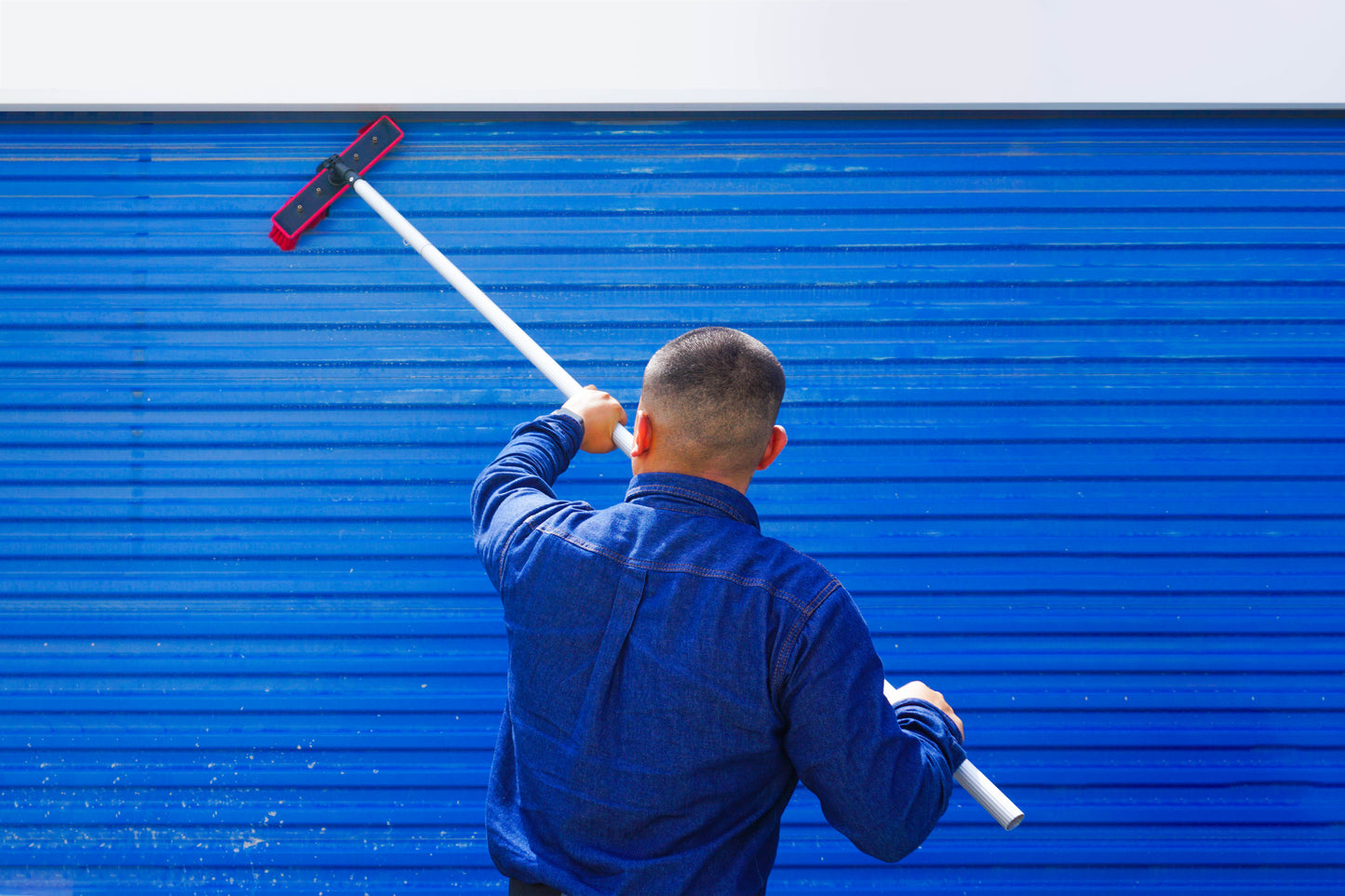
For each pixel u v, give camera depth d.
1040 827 2.36
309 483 2.45
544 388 2.47
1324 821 2.37
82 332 2.47
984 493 2.46
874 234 2.50
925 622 2.43
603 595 1.09
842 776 0.99
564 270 2.49
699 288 2.49
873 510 2.45
